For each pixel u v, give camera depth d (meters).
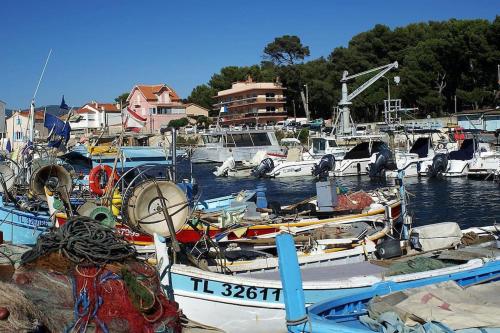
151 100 83.94
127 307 6.19
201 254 10.06
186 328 7.39
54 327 5.78
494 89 64.81
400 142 43.91
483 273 8.95
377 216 13.32
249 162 44.34
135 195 9.20
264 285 8.59
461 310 6.41
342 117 46.47
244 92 85.69
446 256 9.96
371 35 80.12
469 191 27.94
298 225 12.75
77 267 6.29
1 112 32.31
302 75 83.88
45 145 18.97
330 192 13.88
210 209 14.31
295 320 6.09
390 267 9.66
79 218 6.87
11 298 5.55
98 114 69.00
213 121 88.38
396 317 6.27
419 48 71.75
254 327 8.70
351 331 5.92
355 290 8.78
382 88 72.00
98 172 15.13
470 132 41.09
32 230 13.99
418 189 29.31
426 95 68.00
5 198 15.06
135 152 23.05
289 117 88.56
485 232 12.50
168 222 8.73
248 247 11.45
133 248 6.98
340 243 10.98
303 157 39.84
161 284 7.76
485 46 61.75
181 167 42.62
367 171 36.09
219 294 8.53
